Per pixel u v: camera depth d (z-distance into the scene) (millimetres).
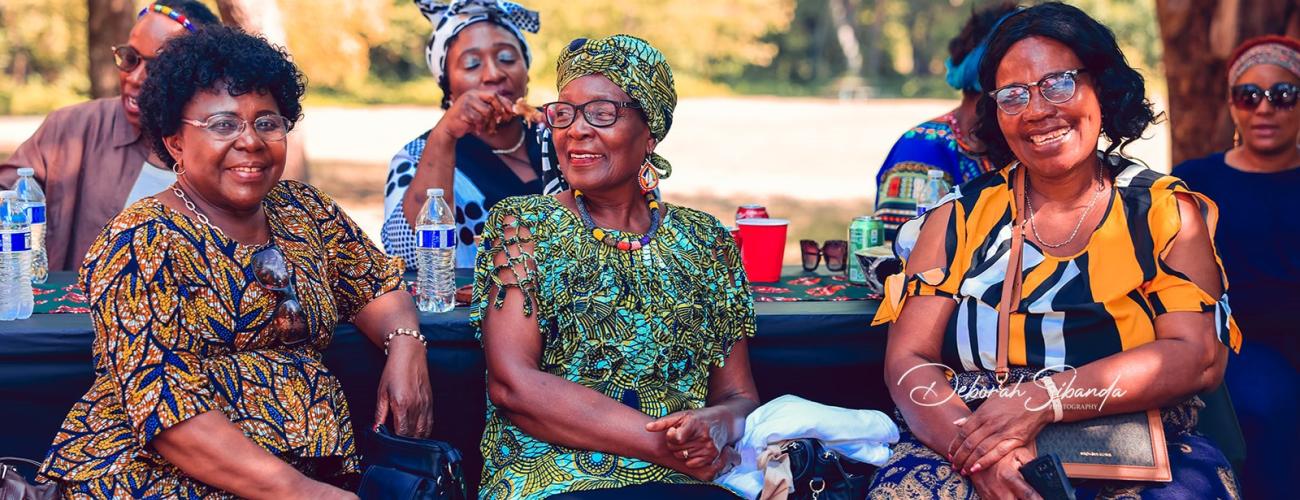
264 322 2570
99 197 3896
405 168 3779
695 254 2900
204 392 2412
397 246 3654
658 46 39844
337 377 2992
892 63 51625
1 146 19781
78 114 3926
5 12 32531
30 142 3891
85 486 2426
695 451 2639
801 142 23953
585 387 2697
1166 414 2795
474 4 3898
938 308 2879
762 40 49812
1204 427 3205
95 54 6367
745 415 2844
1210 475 2684
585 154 2764
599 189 2795
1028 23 2783
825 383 3295
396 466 2580
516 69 3955
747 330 2990
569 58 2811
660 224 2912
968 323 2836
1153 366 2648
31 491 2439
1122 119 2771
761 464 2727
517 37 3994
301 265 2699
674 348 2799
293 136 6438
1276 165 3855
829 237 12023
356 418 3055
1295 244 3754
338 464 2676
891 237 3830
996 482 2625
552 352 2768
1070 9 2783
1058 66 2719
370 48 35781
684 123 28672
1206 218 2818
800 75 50969
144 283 2400
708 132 26062
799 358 3211
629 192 2877
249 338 2553
